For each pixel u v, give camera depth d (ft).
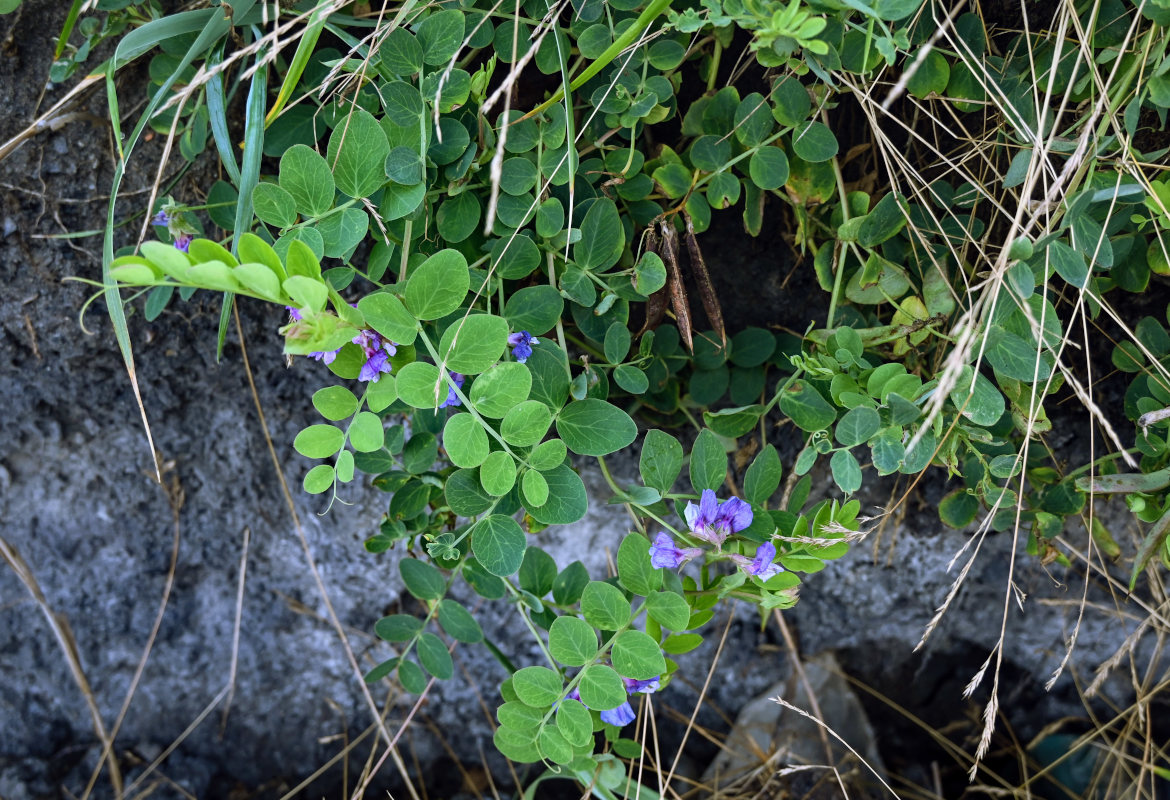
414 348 3.05
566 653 3.10
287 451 3.54
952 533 3.55
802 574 3.64
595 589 3.08
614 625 3.09
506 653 3.71
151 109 3.06
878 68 3.23
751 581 3.14
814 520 3.11
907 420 3.05
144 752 3.81
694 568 3.62
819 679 3.70
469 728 3.77
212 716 3.79
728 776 3.68
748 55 3.24
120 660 3.75
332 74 3.05
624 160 3.17
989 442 3.10
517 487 3.09
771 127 3.15
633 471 3.51
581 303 3.13
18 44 3.28
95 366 3.46
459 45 3.05
